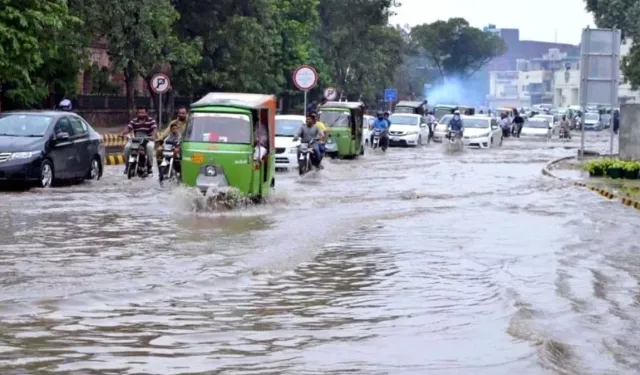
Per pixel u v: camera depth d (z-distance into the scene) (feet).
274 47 243.60
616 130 312.09
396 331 37.73
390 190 100.27
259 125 82.28
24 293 43.21
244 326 38.24
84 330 36.99
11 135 93.45
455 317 40.42
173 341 35.58
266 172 83.76
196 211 77.41
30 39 125.49
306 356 33.58
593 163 122.42
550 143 246.27
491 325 38.91
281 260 54.19
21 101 148.46
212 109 81.10
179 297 43.70
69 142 97.35
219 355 33.58
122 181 103.71
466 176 122.42
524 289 46.39
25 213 73.15
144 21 176.96
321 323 39.14
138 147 106.73
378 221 73.41
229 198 79.30
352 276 49.96
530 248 60.13
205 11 211.20
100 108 219.61
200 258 54.08
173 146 96.99
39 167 91.50
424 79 522.88
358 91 309.22
